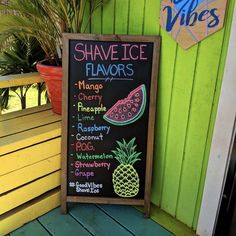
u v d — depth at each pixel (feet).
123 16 5.57
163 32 5.02
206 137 4.91
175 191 5.70
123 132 5.53
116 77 5.31
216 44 4.38
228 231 5.23
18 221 5.51
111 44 5.16
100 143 5.58
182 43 4.76
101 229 5.53
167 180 5.79
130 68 5.26
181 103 5.12
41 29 5.72
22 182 5.46
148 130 5.46
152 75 5.22
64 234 5.40
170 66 5.09
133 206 6.17
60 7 5.56
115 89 5.36
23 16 5.56
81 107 5.43
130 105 5.41
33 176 5.61
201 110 4.86
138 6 5.25
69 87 5.34
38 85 7.71
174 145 5.46
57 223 5.66
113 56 5.22
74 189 5.76
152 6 5.04
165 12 4.84
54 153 5.83
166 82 5.24
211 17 4.29
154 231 5.51
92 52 5.21
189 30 4.61
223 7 4.12
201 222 5.34
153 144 5.55
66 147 5.56
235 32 4.07
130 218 5.83
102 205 6.19
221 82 4.47
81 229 5.52
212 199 5.05
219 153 4.74
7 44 6.21
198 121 4.96
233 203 5.03
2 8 5.29
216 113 4.65
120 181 5.73
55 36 5.97
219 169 4.81
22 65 7.77
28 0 5.43
